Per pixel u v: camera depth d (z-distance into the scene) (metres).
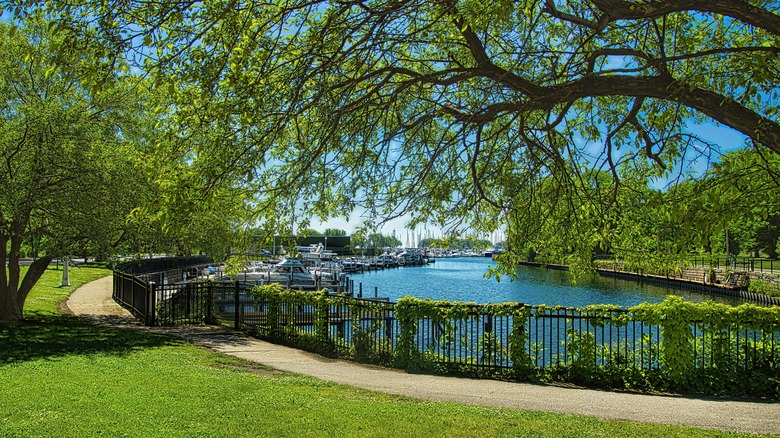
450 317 11.71
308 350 13.84
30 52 5.00
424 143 7.41
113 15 5.02
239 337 15.49
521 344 11.12
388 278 69.94
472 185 7.61
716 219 4.79
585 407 8.70
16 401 7.07
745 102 6.51
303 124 6.98
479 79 7.38
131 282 20.94
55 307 21.78
